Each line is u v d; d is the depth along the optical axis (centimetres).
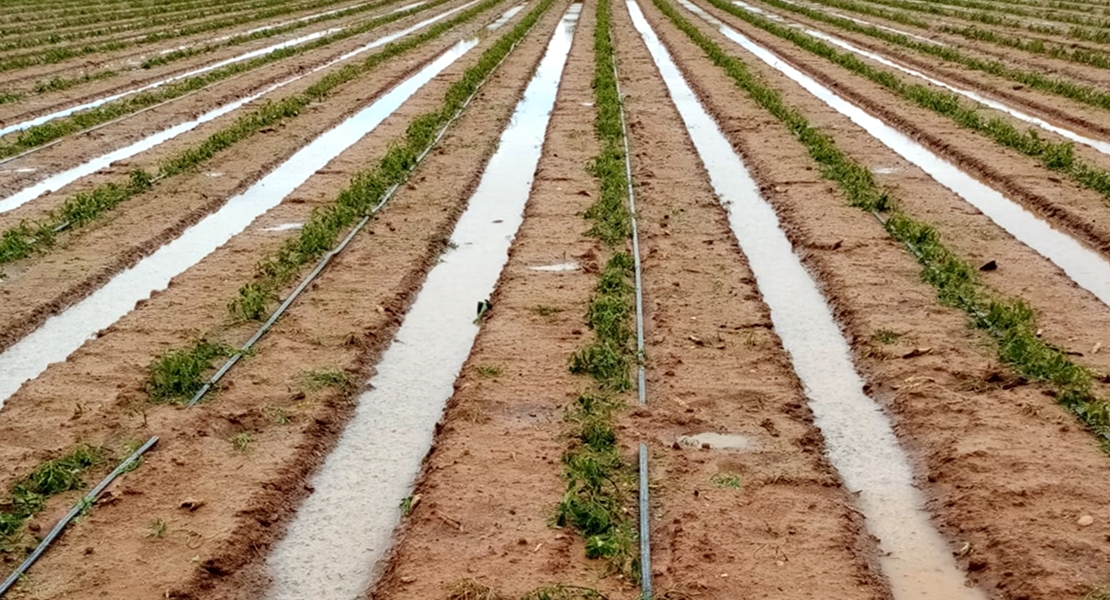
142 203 1435
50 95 2370
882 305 1028
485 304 1050
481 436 788
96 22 4059
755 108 2028
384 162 1548
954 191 1501
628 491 718
